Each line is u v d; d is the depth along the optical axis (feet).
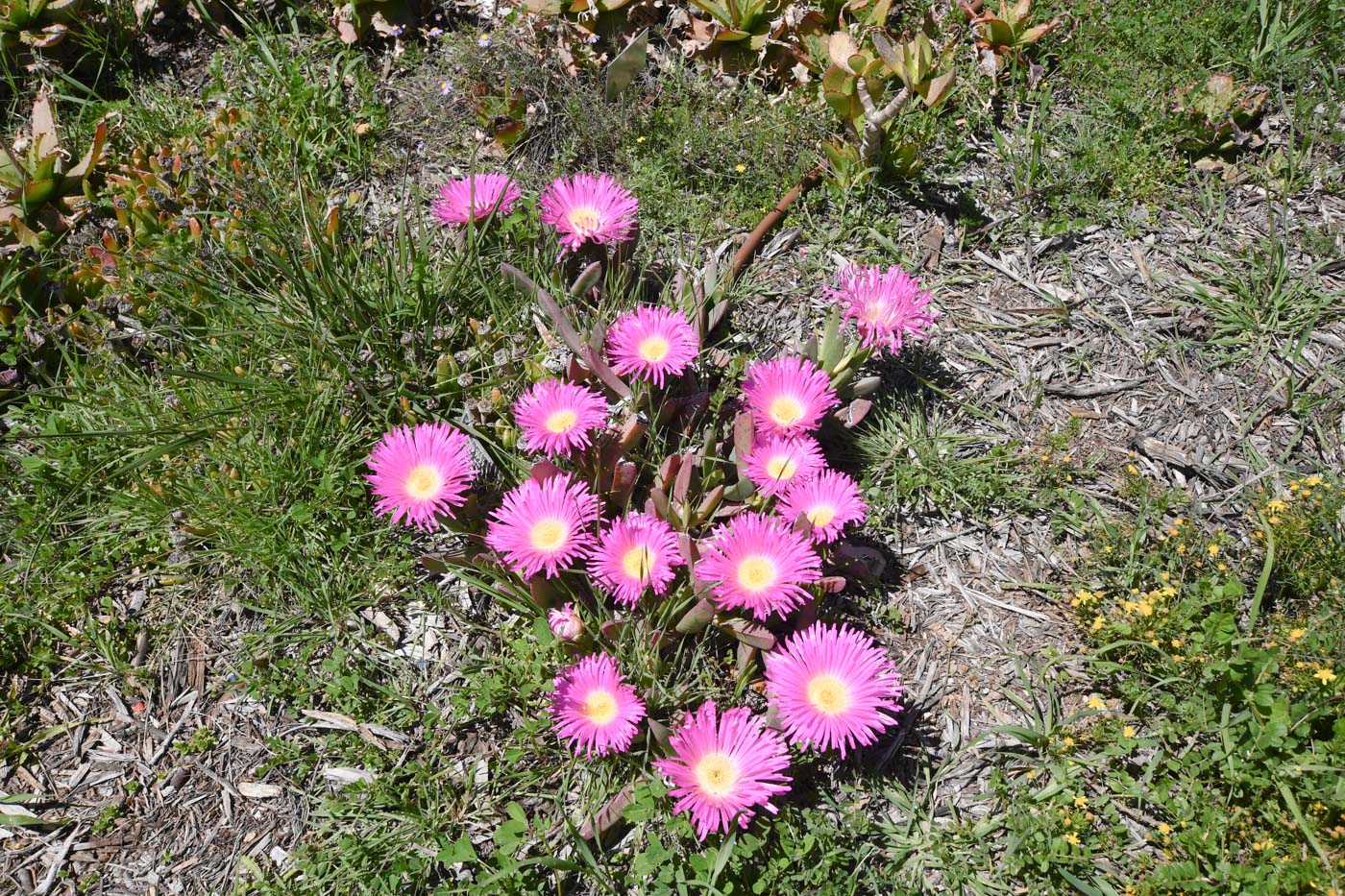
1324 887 2.97
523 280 3.79
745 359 3.94
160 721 3.44
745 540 3.24
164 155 4.46
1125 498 3.81
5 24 4.71
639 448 3.74
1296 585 3.55
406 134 4.72
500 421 3.72
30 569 3.56
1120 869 3.17
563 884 3.16
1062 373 4.11
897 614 3.59
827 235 4.41
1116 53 4.89
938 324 4.22
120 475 3.76
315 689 3.46
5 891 3.18
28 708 3.45
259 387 3.75
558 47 4.81
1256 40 4.91
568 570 3.50
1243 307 4.22
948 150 4.63
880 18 4.67
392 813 3.25
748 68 4.85
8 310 4.09
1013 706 3.45
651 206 4.46
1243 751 3.20
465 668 3.45
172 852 3.25
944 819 3.26
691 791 3.05
